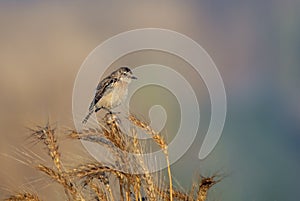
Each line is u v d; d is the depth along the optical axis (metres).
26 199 10.25
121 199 10.42
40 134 10.60
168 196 10.38
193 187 10.36
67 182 10.18
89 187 10.33
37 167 10.29
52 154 10.32
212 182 9.99
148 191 10.21
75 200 10.11
